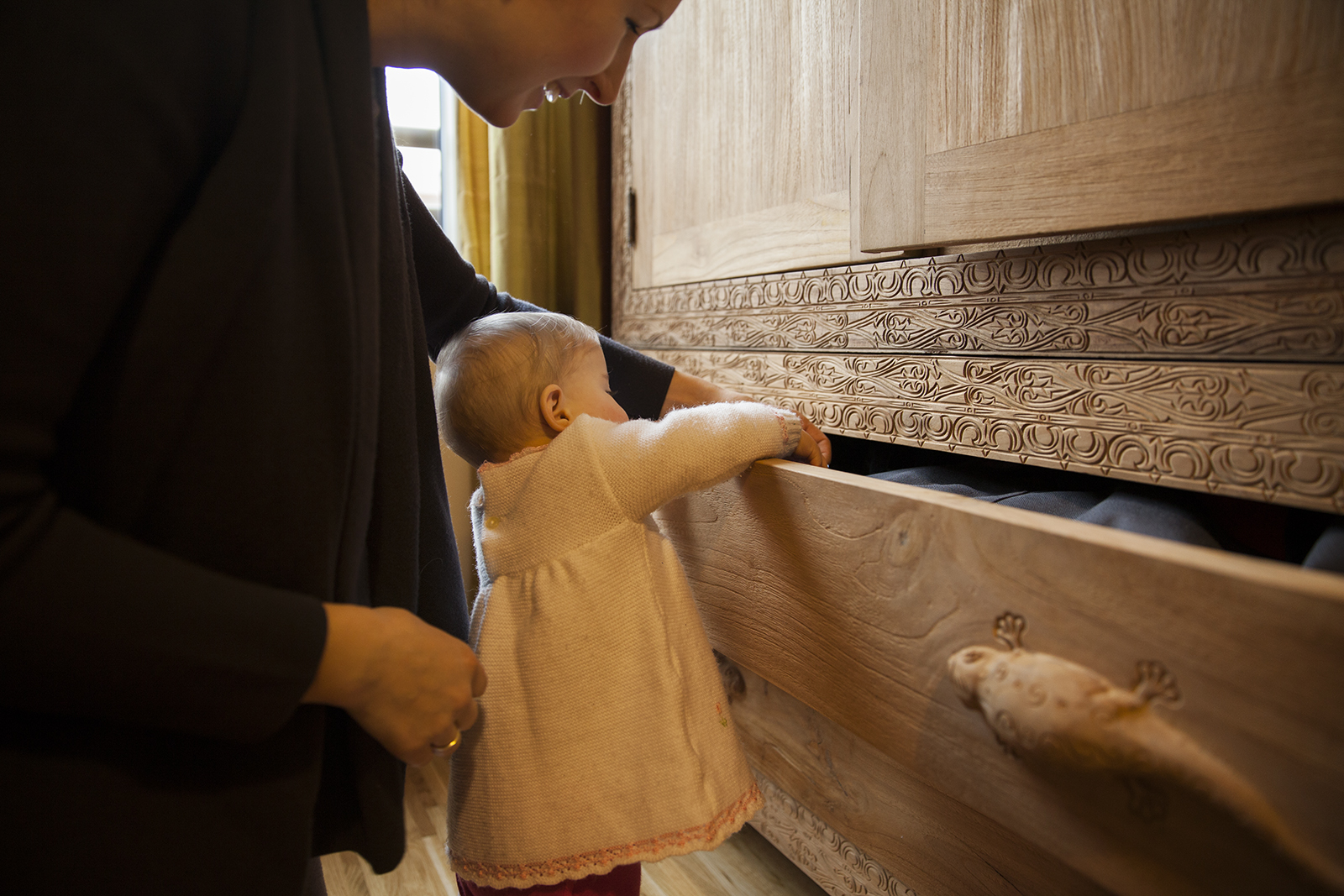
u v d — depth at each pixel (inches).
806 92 38.2
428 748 21.3
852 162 35.4
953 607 19.8
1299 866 13.8
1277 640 13.9
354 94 19.8
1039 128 24.5
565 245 64.5
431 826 49.6
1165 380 24.2
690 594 29.0
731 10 43.3
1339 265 20.1
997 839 24.7
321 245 19.1
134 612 15.6
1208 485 23.3
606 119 64.0
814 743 32.7
